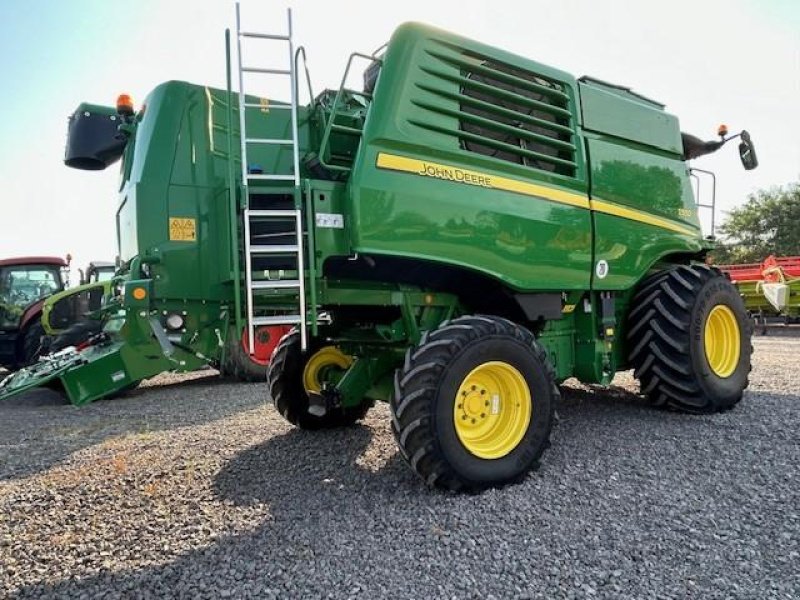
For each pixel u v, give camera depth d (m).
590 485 3.26
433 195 3.51
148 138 4.06
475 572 2.33
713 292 4.92
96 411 6.11
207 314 4.09
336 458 3.95
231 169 3.42
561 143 4.21
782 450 3.77
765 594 2.13
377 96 3.45
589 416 4.85
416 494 3.21
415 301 3.86
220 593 2.22
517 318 4.32
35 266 10.81
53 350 8.23
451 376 3.18
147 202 3.96
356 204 3.27
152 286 3.91
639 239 4.72
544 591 2.19
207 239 4.09
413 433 3.11
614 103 4.72
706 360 4.79
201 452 4.15
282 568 2.40
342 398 4.20
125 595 2.24
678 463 3.58
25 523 2.94
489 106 3.84
